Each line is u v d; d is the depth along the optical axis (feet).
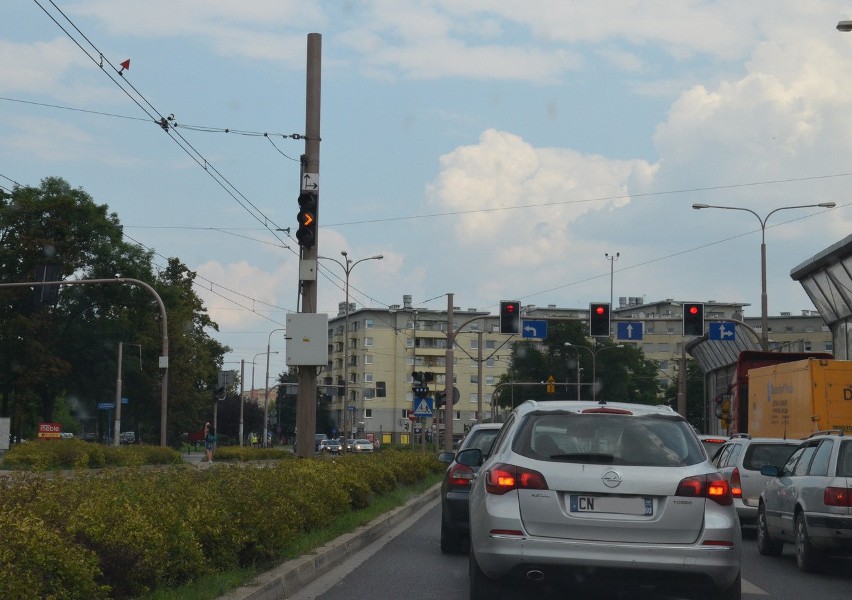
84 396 236.02
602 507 28.40
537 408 30.50
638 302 567.18
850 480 43.39
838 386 75.36
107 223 223.30
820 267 141.08
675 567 27.96
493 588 30.04
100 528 25.94
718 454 71.41
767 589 39.78
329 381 529.45
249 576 32.73
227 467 52.60
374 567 42.86
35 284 116.88
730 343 162.71
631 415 29.91
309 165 69.51
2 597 19.29
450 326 151.23
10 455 119.65
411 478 90.63
